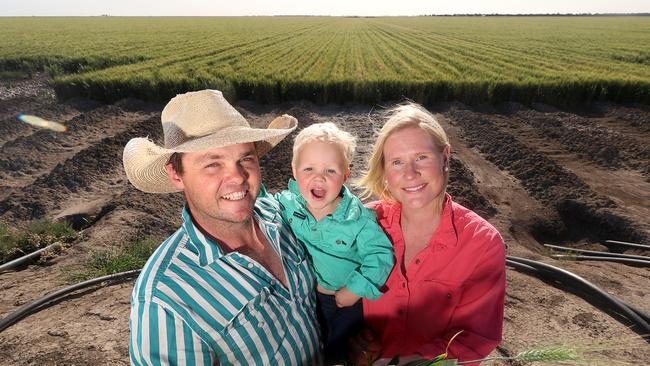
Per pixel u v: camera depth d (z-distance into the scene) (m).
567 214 8.53
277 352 1.65
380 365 2.09
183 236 1.57
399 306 2.12
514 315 4.46
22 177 10.40
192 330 1.45
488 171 10.52
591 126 14.38
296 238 2.17
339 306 2.33
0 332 4.26
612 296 4.54
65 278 5.64
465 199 8.67
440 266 1.98
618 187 9.80
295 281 1.89
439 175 1.99
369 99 17.28
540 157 10.48
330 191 2.38
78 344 4.02
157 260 1.50
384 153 2.10
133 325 1.44
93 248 6.74
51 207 8.73
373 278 2.11
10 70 26.14
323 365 1.99
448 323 2.02
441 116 15.84
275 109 16.94
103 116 15.05
